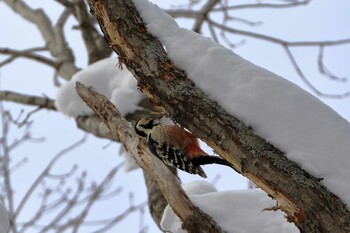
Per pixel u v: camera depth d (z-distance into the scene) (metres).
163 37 7.44
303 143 6.66
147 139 11.16
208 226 8.23
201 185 9.68
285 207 6.70
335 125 6.75
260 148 6.69
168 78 7.22
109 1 7.47
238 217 8.22
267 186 6.70
